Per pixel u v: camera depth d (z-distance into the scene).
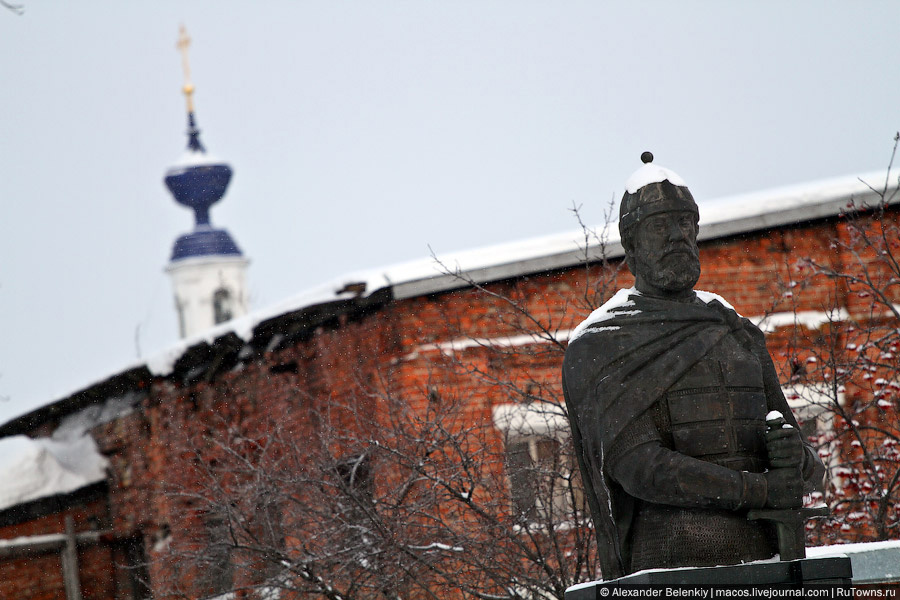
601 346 7.12
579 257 17.17
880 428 13.80
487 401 15.62
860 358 13.97
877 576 7.64
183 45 68.62
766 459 6.99
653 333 7.07
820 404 13.54
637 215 7.26
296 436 16.55
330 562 12.94
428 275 17.48
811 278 16.88
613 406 6.95
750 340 7.32
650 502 6.95
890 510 13.17
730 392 7.00
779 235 18.02
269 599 14.14
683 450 6.89
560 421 14.25
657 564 6.88
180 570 16.02
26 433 27.97
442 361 16.33
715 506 6.74
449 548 12.37
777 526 6.76
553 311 16.80
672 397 6.96
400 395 16.23
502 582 12.17
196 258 63.00
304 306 18.59
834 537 12.83
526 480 12.77
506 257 17.34
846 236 17.80
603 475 7.01
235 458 16.77
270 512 14.58
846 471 13.48
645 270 7.27
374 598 12.93
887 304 14.31
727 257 17.95
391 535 12.29
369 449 13.22
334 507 13.38
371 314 18.23
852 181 17.86
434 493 12.76
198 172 63.62
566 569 12.28
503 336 17.03
